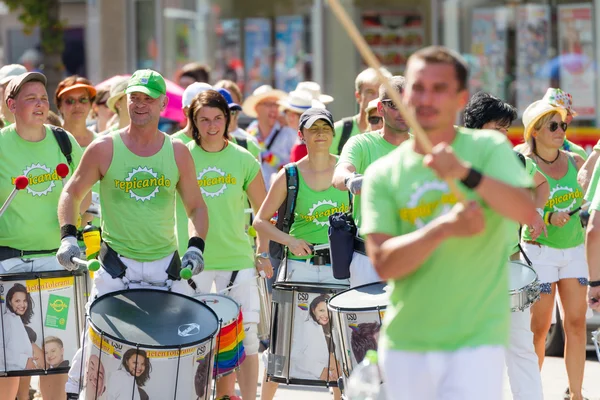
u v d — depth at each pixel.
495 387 9.56
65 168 14.57
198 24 30.62
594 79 26.98
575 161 17.84
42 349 14.92
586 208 17.27
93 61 32.50
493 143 9.42
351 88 28.86
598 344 15.14
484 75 27.80
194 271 13.45
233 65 30.16
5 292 14.82
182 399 12.38
